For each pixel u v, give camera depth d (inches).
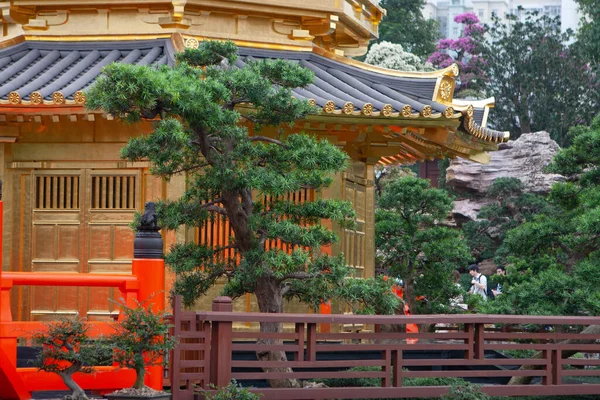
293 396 528.1
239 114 542.3
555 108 2466.8
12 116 674.8
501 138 767.7
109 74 503.5
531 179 1707.7
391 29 2655.0
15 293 701.3
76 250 698.8
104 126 694.5
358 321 546.6
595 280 677.3
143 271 520.4
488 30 2655.0
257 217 559.8
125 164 692.1
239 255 630.5
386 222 962.1
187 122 541.3
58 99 633.0
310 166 550.3
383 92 702.5
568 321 593.6
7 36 784.3
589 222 683.4
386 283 583.5
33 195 706.2
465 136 745.6
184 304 584.1
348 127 686.5
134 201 691.4
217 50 568.4
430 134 688.4
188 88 515.2
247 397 487.8
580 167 785.6
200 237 692.1
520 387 582.2
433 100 676.7
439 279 948.0
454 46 2630.4
